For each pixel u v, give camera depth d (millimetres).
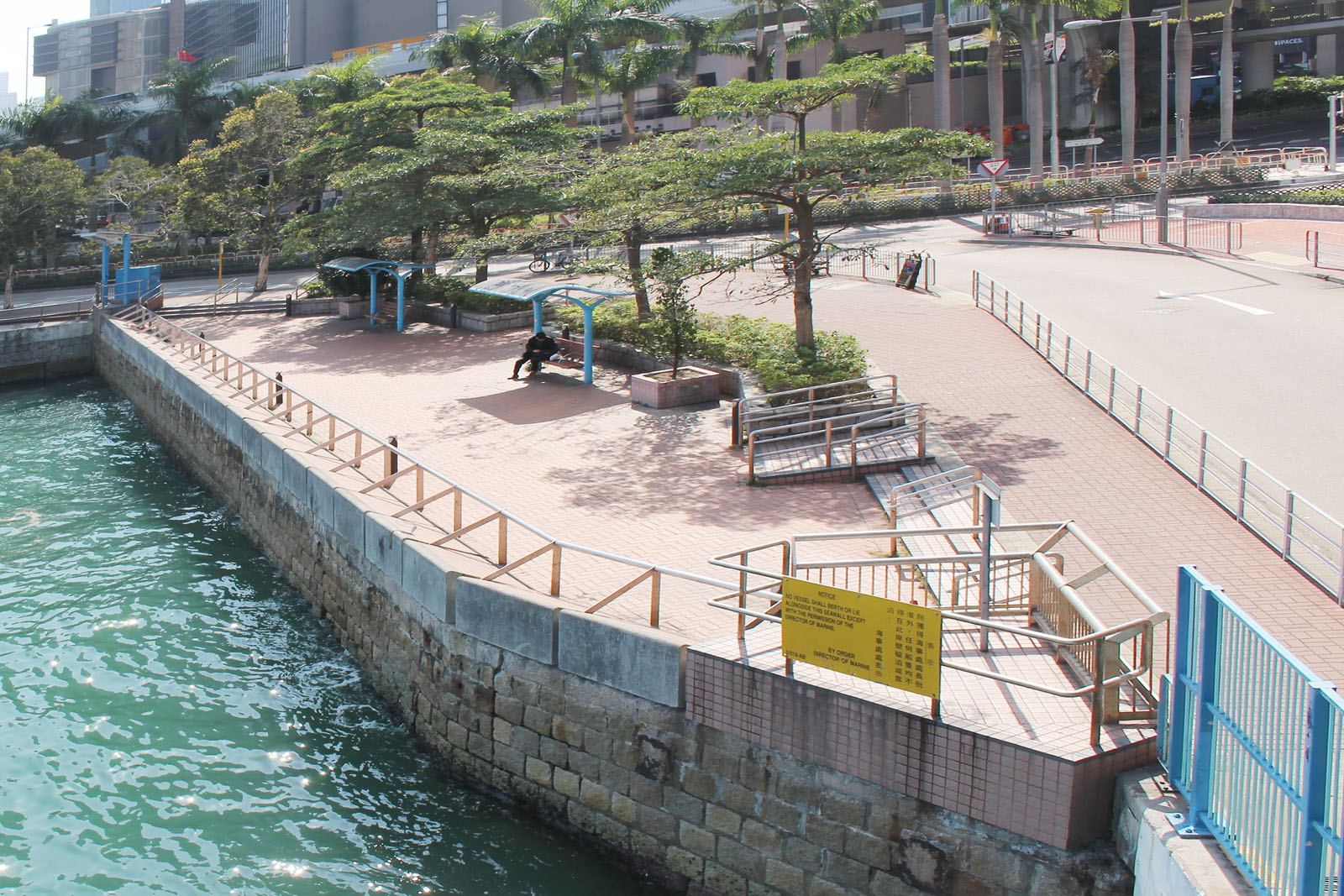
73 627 20828
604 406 27453
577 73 65750
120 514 28094
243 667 19344
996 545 15984
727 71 79375
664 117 80250
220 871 13742
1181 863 8789
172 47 174875
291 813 14938
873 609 11133
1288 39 89812
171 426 34250
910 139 25578
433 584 16062
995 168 51656
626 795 13570
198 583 23344
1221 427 20844
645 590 15523
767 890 12266
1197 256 41219
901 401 23953
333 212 44531
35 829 14555
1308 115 86000
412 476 22109
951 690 11469
